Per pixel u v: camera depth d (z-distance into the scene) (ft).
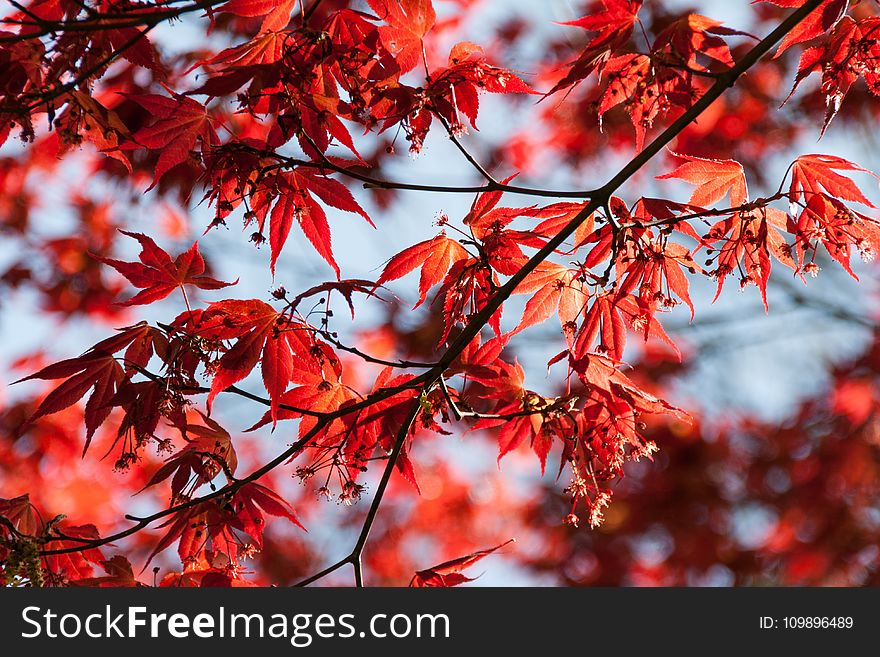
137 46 11.16
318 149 11.44
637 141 12.80
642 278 13.08
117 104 19.47
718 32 11.91
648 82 12.48
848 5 11.91
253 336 11.98
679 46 12.15
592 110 12.78
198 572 12.69
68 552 11.51
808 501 31.14
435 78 12.17
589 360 13.21
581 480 12.87
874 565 30.45
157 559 31.91
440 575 13.08
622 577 33.17
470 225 13.19
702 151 27.45
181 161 11.55
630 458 13.10
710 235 12.92
